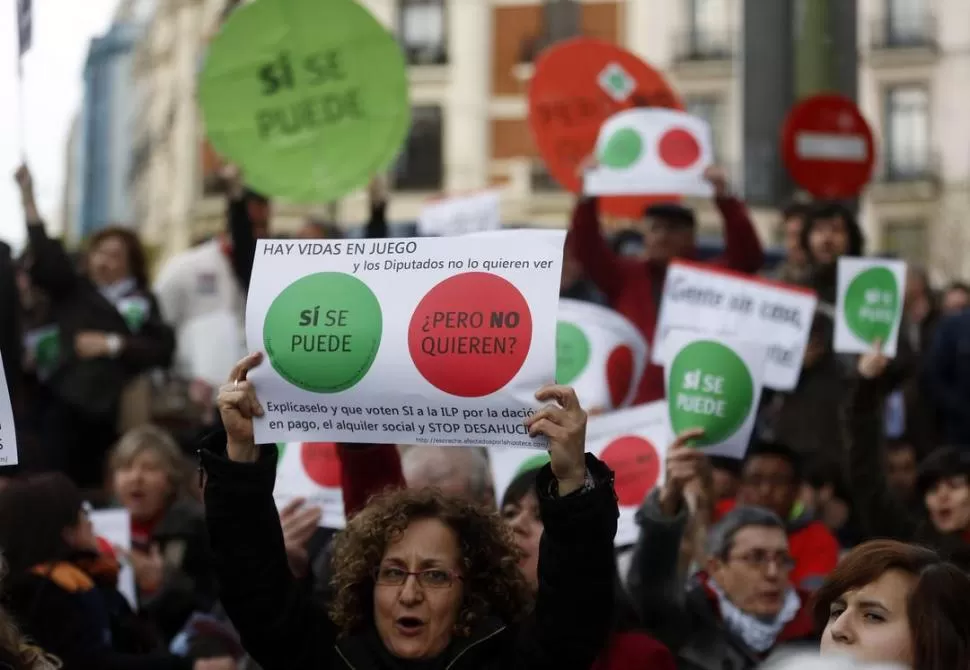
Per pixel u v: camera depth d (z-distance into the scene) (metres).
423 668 4.46
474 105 33.41
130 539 7.24
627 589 5.78
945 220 34.19
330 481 6.39
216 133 8.41
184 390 10.38
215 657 6.40
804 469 8.23
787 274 9.23
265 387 4.52
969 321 10.11
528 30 33.34
